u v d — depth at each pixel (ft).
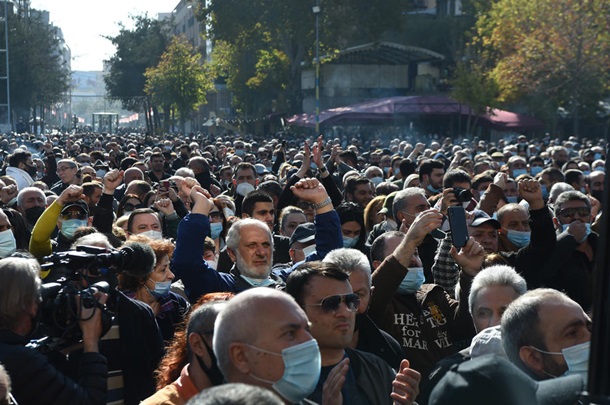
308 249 26.30
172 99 291.79
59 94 320.50
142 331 18.02
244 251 21.04
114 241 27.20
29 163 63.93
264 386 12.08
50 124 504.43
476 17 242.17
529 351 13.91
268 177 47.65
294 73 239.91
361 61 244.01
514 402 8.75
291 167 58.39
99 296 15.60
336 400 13.85
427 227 19.71
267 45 250.16
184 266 20.06
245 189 46.78
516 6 173.27
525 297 14.16
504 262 24.11
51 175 68.59
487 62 209.26
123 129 424.46
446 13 294.87
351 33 236.02
